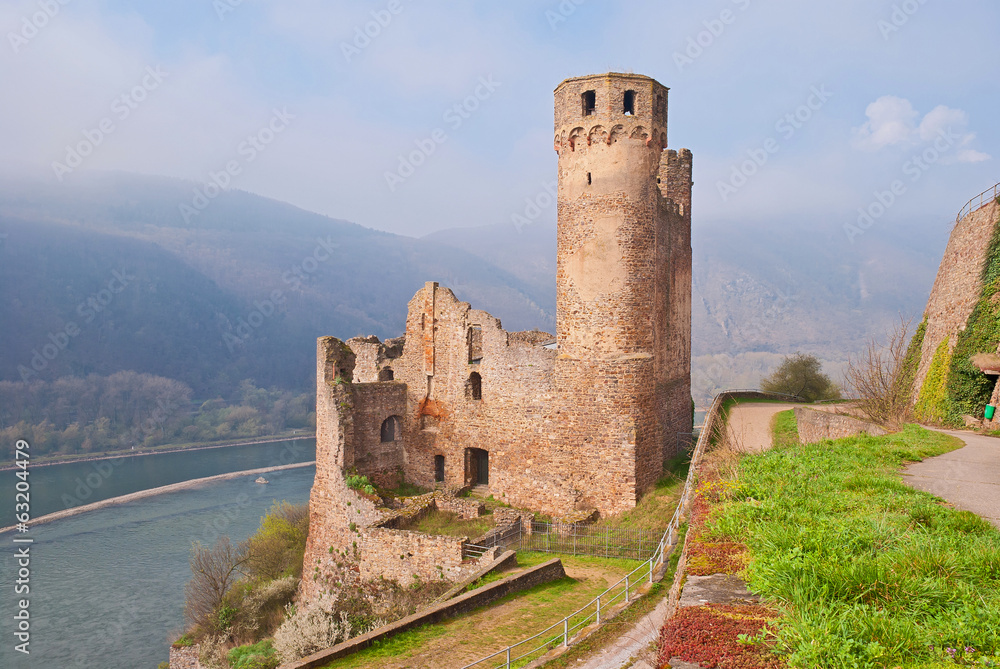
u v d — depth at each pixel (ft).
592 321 94.89
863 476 49.60
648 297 95.50
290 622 85.15
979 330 90.43
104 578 151.74
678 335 116.06
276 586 109.29
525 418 101.60
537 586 68.64
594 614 52.80
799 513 39.93
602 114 93.91
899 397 102.32
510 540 88.74
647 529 84.89
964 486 49.14
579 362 95.76
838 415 102.63
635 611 50.16
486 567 71.61
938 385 98.58
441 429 114.32
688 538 40.57
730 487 48.42
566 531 87.66
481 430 107.96
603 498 94.12
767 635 25.08
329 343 107.14
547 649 47.50
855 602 25.91
